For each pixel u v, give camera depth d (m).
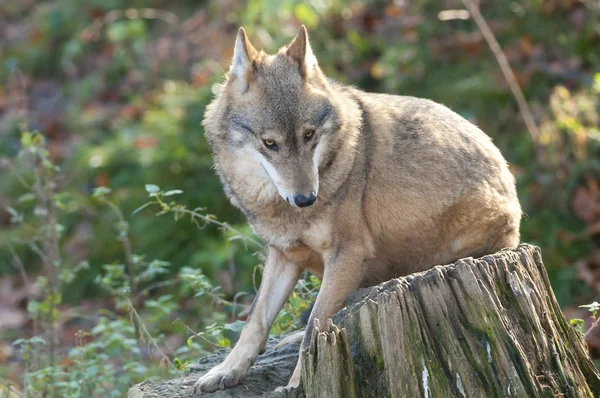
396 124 7.89
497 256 6.25
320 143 7.40
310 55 7.72
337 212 7.47
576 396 6.11
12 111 20.89
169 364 8.99
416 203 7.70
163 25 21.28
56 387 9.28
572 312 12.27
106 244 15.79
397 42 16.58
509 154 14.41
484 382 5.80
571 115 14.16
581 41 15.45
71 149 18.73
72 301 15.50
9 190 18.08
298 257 7.81
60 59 22.20
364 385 5.92
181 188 15.81
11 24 24.48
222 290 13.63
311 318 7.32
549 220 13.66
